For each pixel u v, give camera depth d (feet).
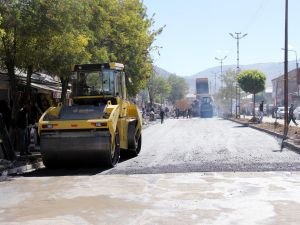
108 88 51.31
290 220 23.48
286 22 88.33
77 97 51.57
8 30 47.85
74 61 54.85
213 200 28.66
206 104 238.68
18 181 38.47
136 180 37.37
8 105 64.08
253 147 63.16
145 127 134.21
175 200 28.91
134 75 98.53
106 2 77.87
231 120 180.75
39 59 51.31
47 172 44.11
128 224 23.36
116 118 46.93
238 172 40.24
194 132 103.45
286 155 52.39
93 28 70.54
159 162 49.11
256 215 24.62
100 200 29.55
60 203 28.96
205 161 48.32
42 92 74.38
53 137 44.75
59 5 48.44
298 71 259.19
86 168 46.16
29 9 47.47
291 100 273.13
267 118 201.46
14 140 56.29
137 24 94.38
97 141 44.37
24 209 27.43
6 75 62.49
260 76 151.02
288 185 33.45
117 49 91.25
